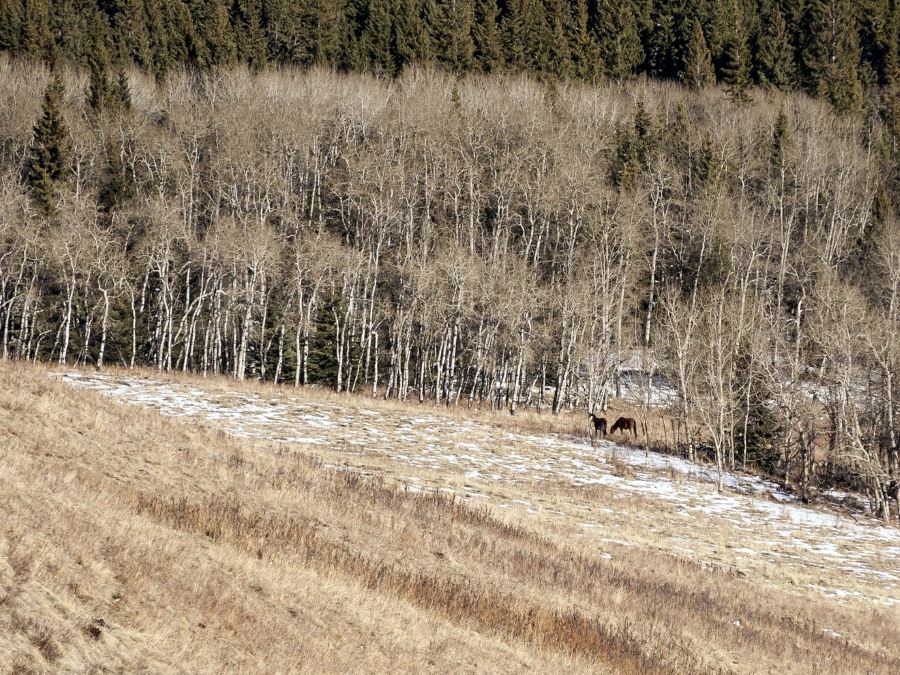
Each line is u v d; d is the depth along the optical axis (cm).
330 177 12488
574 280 10544
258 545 2191
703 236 11662
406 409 7400
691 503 5550
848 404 6812
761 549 4600
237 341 10756
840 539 5212
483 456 5891
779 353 8888
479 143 12712
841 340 6869
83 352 9012
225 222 10281
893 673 2859
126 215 10362
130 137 12338
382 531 2808
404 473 4638
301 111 13238
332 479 3394
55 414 2881
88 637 1346
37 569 1463
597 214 11131
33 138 11994
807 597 3769
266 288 10519
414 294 9575
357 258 10162
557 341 10056
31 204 9956
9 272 9350
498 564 2878
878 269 10544
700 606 3120
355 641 1786
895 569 4641
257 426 5644
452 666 1838
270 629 1661
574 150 12469
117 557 1677
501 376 10044
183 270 10256
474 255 10438
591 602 2783
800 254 11738
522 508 4366
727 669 2497
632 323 10875
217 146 12162
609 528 4353
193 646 1455
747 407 7250
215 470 2916
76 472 2323
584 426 7975
